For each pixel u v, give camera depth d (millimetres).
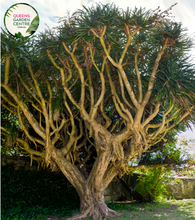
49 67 6887
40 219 6496
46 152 6855
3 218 6391
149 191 9336
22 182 8672
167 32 6102
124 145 7684
